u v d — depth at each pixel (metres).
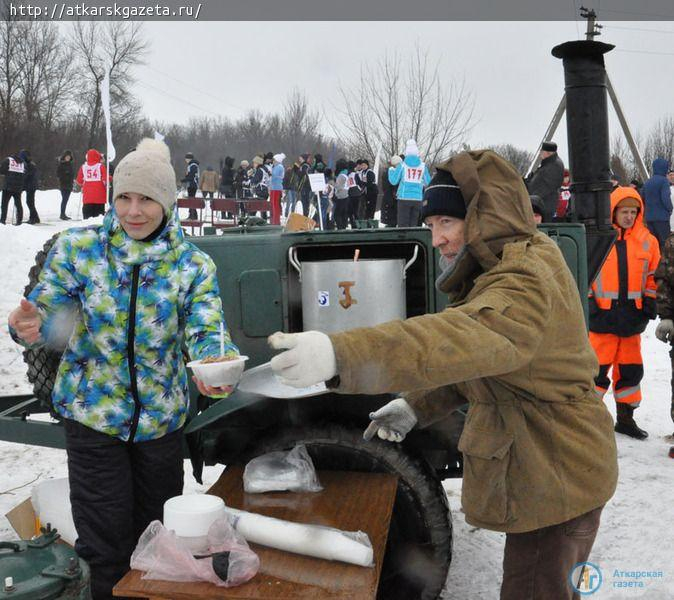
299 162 19.67
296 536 2.24
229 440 3.14
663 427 6.09
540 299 1.81
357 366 1.61
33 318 2.38
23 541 2.47
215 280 2.60
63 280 2.51
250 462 2.81
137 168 2.46
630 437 5.77
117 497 2.62
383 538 2.35
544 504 2.01
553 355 1.96
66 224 18.09
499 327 1.73
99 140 43.50
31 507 3.27
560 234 3.44
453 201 2.04
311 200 19.55
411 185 13.55
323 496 2.64
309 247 3.56
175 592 2.03
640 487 4.68
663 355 8.88
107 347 2.54
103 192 15.91
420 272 3.53
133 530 2.70
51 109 42.31
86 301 2.51
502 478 2.03
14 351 7.50
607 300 5.56
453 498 4.49
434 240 2.12
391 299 3.17
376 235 3.34
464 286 2.09
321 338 1.61
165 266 2.54
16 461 5.07
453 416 3.01
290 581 2.08
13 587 2.17
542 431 2.01
